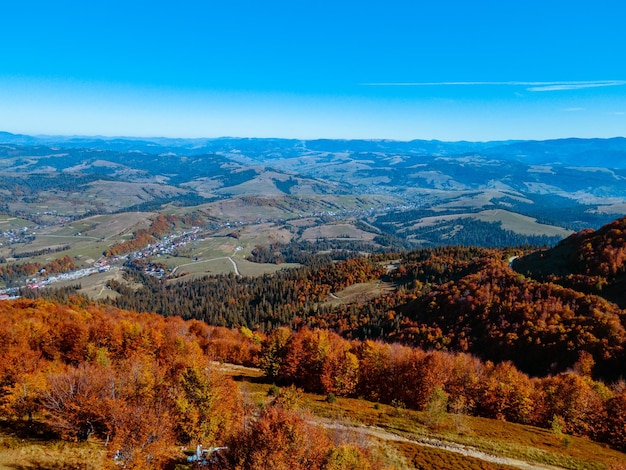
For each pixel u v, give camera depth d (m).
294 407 49.62
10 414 45.97
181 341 86.81
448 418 65.75
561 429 66.38
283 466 30.98
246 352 108.44
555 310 116.81
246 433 34.56
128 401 41.78
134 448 35.78
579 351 96.94
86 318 112.94
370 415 64.81
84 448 41.50
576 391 70.06
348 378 79.56
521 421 71.44
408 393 76.06
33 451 39.56
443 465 47.59
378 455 46.56
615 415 65.88
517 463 51.31
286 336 91.94
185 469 37.06
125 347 81.88
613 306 112.75
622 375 89.25
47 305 124.62
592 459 54.78
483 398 74.25
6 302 123.25
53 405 44.12
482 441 56.94
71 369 49.34
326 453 33.25
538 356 104.62
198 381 43.72
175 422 41.09
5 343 68.81
